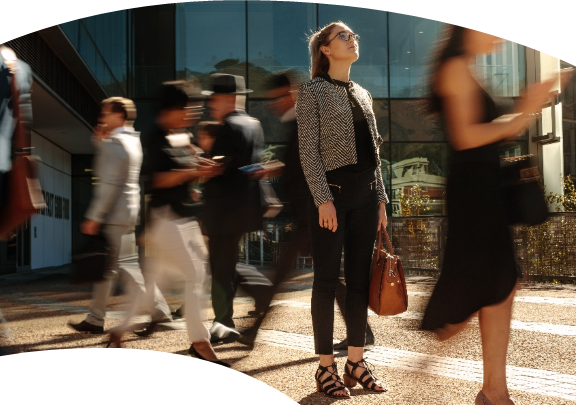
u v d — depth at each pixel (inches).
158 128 163.0
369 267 136.7
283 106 186.9
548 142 543.8
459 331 103.3
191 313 155.0
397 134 588.1
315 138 132.7
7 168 124.6
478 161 101.1
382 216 143.1
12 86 124.6
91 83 595.5
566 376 138.5
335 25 138.3
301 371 146.3
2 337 175.6
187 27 576.7
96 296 190.4
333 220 130.3
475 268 100.9
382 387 129.0
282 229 460.1
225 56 577.0
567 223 369.4
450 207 102.9
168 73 576.4
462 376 135.9
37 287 389.4
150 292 194.1
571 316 226.5
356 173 133.6
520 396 122.4
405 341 180.5
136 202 186.1
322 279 131.8
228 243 176.9
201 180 173.9
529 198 102.6
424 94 107.2
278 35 576.1
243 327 182.2
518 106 101.0
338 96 134.0
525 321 214.5
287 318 226.1
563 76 100.3
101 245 182.2
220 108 175.2
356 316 133.7
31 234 662.5
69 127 665.6
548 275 367.9
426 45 572.7
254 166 178.2
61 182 820.0
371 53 578.6
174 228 157.3
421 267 415.5
